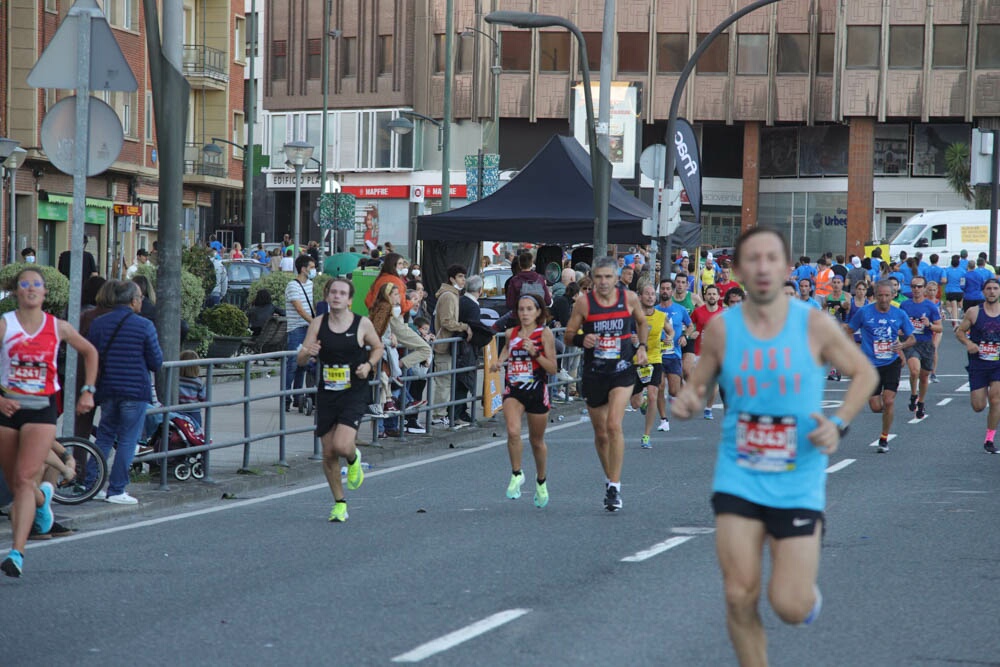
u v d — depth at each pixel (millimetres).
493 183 44500
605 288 13938
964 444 20688
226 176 70688
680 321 22391
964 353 40938
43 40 48719
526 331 14234
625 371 13953
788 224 78000
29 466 10703
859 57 74312
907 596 9930
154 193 59438
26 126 47844
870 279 49094
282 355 17281
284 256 52781
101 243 54344
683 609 9391
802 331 6531
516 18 27453
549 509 14219
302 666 7840
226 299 38531
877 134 76000
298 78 79812
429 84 75812
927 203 75875
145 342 14203
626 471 17344
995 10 72938
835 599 9828
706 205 78375
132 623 8984
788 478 6473
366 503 14883
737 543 6453
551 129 75812
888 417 19484
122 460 14195
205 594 9930
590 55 75000
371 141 77375
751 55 75250
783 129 77500
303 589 10086
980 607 9555
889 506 14453
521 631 8711
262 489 16234
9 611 9375
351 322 13469
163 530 13016
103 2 53250
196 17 69250
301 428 17719
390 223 77375
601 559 11320
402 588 10125
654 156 29016
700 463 18172
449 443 20891
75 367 13844
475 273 31672
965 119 73938
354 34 77688
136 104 55938
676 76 75312
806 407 6477
